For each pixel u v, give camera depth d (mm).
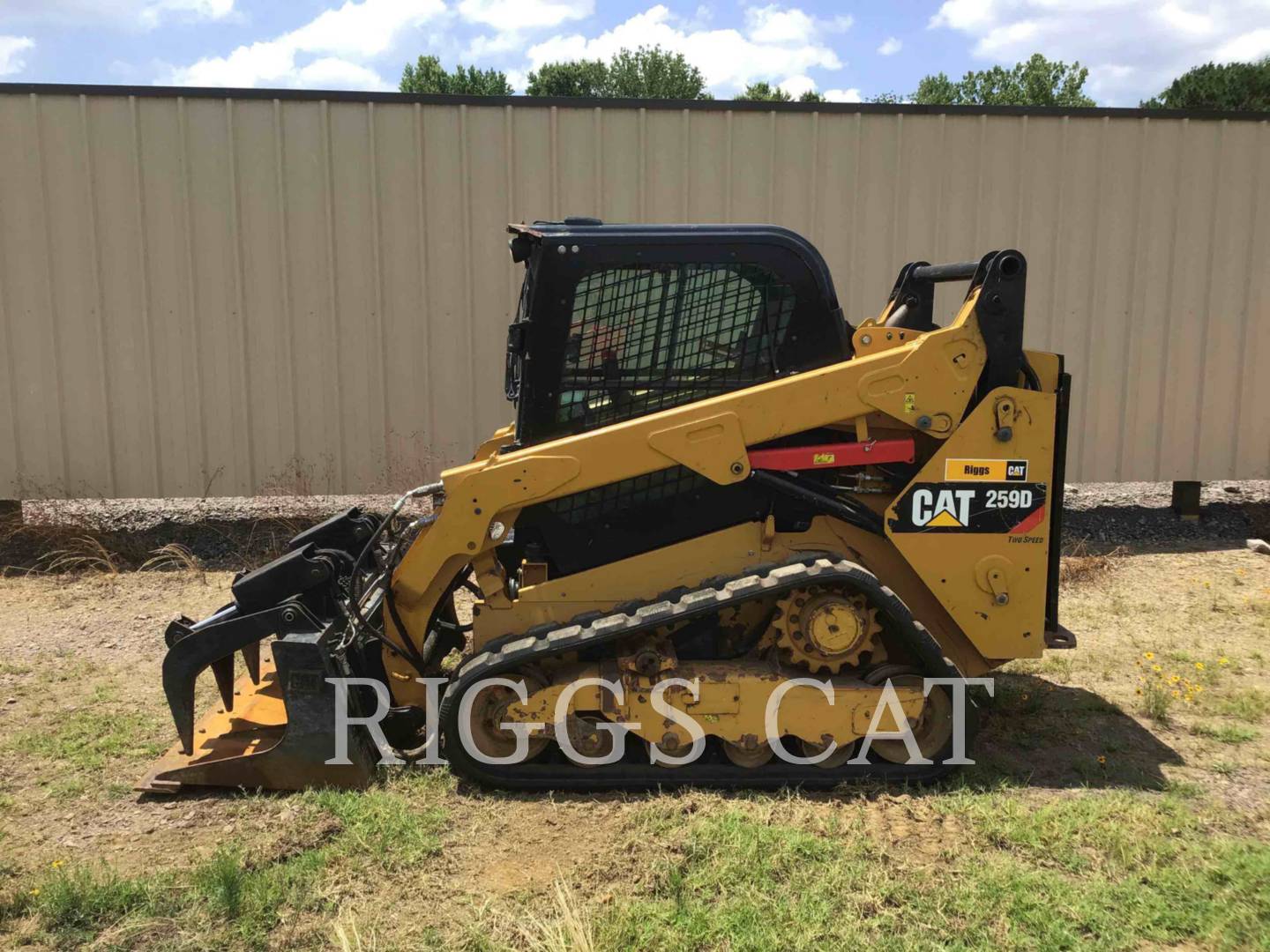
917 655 3594
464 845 3137
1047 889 2840
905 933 2648
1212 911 2717
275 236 7117
